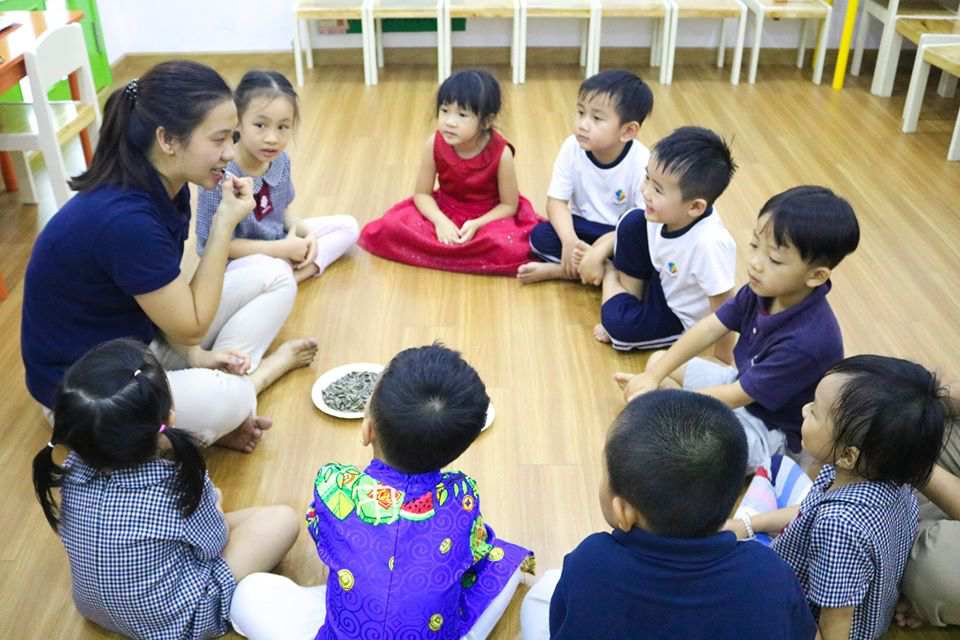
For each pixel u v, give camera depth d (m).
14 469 1.93
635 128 2.50
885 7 4.27
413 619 1.33
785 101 4.20
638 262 2.31
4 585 1.66
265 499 1.85
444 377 1.34
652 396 1.17
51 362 1.78
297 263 2.57
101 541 1.40
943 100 4.24
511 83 4.43
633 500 1.12
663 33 4.39
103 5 4.32
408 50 4.71
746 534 1.64
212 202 2.30
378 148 3.58
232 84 4.39
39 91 2.66
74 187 1.68
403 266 2.75
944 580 1.49
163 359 1.96
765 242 1.71
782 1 4.42
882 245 2.88
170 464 1.42
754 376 1.81
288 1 4.54
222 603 1.52
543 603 1.49
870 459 1.30
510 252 2.65
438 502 1.37
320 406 2.08
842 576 1.32
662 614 1.10
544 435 2.04
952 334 2.42
